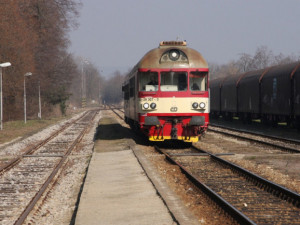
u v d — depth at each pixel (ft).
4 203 50.70
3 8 226.99
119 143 109.09
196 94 91.76
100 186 54.54
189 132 92.79
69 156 90.94
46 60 287.69
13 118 252.83
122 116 285.64
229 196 48.44
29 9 266.36
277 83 141.79
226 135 124.57
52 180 64.64
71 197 54.65
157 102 91.50
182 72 92.02
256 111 160.86
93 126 198.39
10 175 68.59
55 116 319.88
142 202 44.83
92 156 84.94
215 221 38.17
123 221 38.14
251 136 120.88
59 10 283.38
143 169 65.62
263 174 61.16
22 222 41.50
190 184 54.08
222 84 204.64
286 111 134.92
